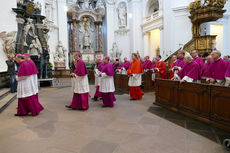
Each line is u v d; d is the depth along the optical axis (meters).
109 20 22.30
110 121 4.22
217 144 2.96
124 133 3.48
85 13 21.81
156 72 8.87
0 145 2.99
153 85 8.88
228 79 3.83
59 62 18.05
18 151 2.78
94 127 3.82
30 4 10.56
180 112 4.68
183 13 13.95
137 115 4.70
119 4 22.08
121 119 4.37
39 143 3.06
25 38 10.50
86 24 22.33
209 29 13.22
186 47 12.09
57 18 19.23
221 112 3.50
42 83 11.23
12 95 7.27
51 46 18.38
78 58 5.18
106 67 5.51
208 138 3.20
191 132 3.48
